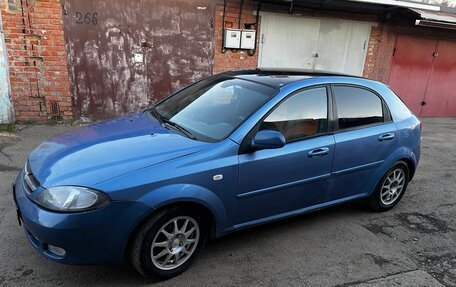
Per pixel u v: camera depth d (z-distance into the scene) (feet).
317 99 12.22
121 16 23.66
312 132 11.93
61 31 22.67
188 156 9.70
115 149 9.90
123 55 24.39
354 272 10.78
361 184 13.60
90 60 23.76
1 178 15.40
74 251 8.54
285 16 28.30
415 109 37.91
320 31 30.09
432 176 19.79
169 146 10.11
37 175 9.36
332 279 10.39
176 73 25.98
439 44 36.06
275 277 10.30
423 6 30.89
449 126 34.71
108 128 11.75
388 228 13.56
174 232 9.63
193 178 9.50
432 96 38.04
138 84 25.25
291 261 11.09
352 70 32.76
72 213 8.34
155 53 25.08
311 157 11.69
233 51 27.25
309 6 28.60
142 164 9.22
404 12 30.94
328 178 12.42
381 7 30.14
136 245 9.12
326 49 30.89
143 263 9.26
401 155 14.29
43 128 22.94
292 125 11.51
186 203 9.52
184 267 10.08
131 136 10.84
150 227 9.09
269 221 11.59
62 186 8.64
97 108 24.76
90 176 8.77
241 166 10.28
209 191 9.82
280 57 29.30
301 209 12.26
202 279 9.99
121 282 9.64
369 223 13.84
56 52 22.91
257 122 10.74
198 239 10.19
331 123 12.40
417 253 12.04
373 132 13.38
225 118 11.32
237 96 12.01
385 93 14.34
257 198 10.93
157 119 12.53
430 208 15.61
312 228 13.16
